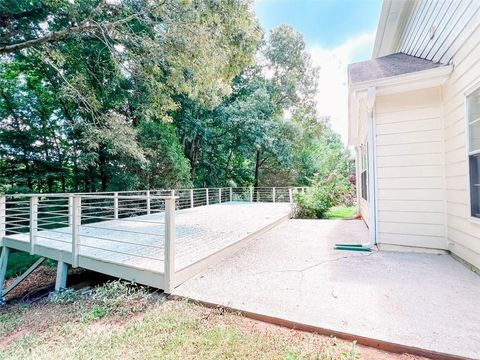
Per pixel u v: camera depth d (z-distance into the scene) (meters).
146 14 6.15
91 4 6.56
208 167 15.33
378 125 4.27
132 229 5.71
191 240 4.58
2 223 5.05
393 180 4.17
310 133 18.42
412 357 1.71
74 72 7.77
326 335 1.98
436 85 3.89
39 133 9.25
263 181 17.97
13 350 2.08
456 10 3.36
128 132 7.58
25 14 7.00
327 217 8.99
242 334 2.02
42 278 5.54
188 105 12.03
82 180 10.10
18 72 9.05
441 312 2.18
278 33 16.62
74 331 2.27
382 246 4.23
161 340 1.99
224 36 6.91
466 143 3.17
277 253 4.24
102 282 4.17
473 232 3.08
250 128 13.95
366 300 2.44
